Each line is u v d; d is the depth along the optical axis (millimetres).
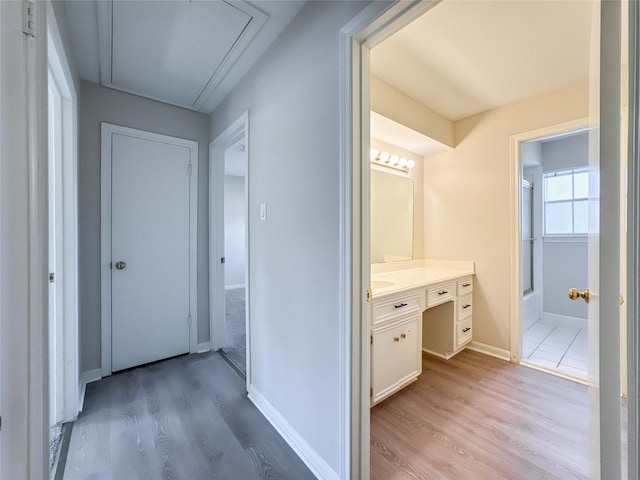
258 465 1418
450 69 2078
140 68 2035
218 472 1371
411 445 1528
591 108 879
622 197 592
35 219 745
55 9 1231
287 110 1619
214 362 2551
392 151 2852
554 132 2336
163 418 1768
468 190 2861
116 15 1541
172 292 2617
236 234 6418
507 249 2609
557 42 1781
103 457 1450
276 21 1593
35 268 739
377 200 2701
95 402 1926
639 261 440
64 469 1371
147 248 2480
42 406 819
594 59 811
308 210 1456
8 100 673
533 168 3912
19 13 697
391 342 1863
